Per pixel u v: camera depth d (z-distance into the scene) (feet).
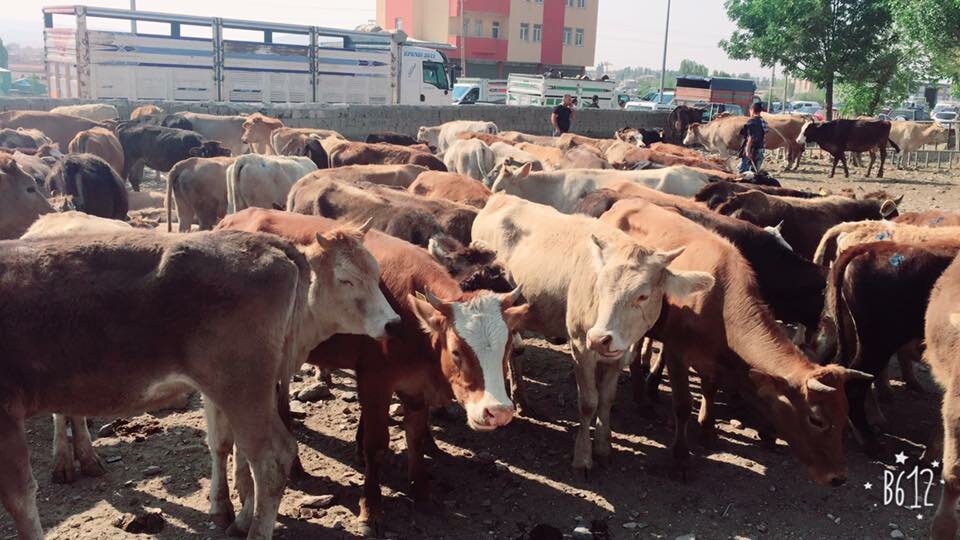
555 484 20.24
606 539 17.80
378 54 98.89
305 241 19.74
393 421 23.47
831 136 83.30
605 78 141.69
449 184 34.32
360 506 17.98
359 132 89.71
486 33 218.38
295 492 19.12
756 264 26.48
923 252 21.70
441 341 16.83
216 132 72.90
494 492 19.74
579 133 111.24
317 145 53.01
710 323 20.30
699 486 20.45
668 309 20.92
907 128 94.84
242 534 16.85
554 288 21.90
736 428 23.95
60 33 83.20
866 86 121.49
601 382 20.95
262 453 15.11
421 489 18.71
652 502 19.58
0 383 13.92
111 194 38.32
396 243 19.58
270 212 21.67
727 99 155.53
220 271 14.61
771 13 117.70
